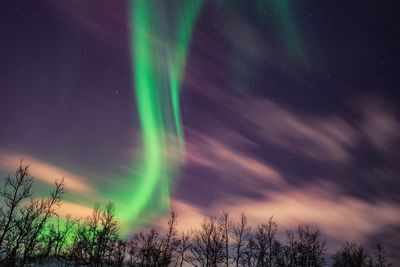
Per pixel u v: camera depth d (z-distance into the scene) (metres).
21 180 35.34
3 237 34.00
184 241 45.75
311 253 44.66
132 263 44.69
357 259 41.94
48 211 36.72
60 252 42.66
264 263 44.66
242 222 46.31
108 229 44.72
